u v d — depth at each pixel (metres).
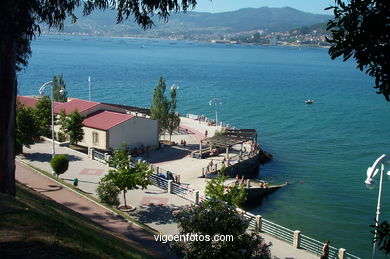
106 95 113.00
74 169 37.00
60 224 14.95
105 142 47.34
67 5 18.31
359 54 7.34
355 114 99.31
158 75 172.12
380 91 7.41
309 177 50.56
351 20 7.26
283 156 60.62
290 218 36.88
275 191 44.59
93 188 31.80
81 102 55.06
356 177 51.00
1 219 13.12
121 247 17.03
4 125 18.36
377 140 72.50
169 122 57.00
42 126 49.31
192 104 105.12
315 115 96.12
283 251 23.80
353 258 29.42
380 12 6.94
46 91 110.06
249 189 40.69
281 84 161.12
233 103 109.44
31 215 14.20
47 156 40.78
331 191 45.34
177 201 30.33
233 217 17.03
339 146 67.56
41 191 29.09
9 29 16.22
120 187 27.50
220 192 23.80
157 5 17.17
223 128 63.62
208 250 16.06
